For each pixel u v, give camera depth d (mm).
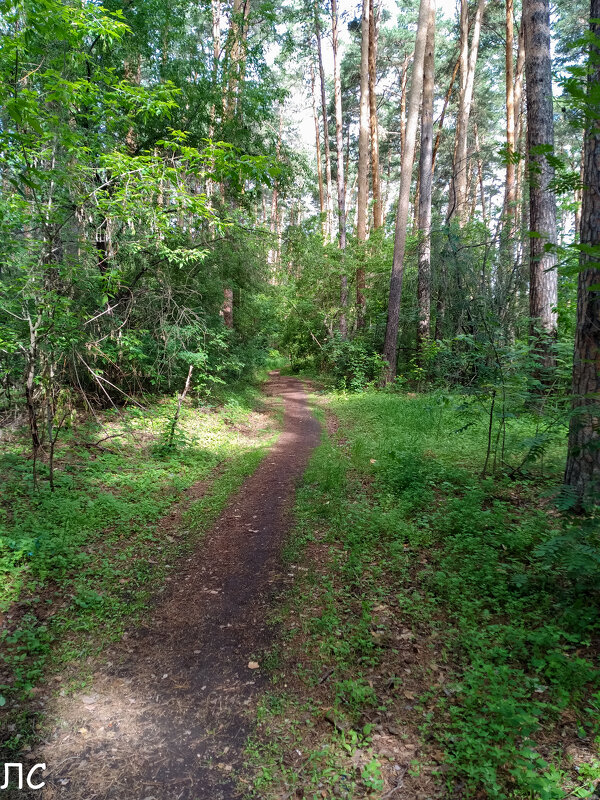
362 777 2531
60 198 7102
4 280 6914
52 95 5047
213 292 13195
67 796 2541
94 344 8453
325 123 26797
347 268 20953
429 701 3012
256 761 2742
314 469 7848
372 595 4219
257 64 13633
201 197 7848
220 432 11102
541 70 9094
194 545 5523
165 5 11203
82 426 9312
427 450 8312
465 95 19609
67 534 5285
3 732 2914
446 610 3885
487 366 7094
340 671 3361
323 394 18812
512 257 9688
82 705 3168
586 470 4621
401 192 16234
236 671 3486
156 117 11258
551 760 2471
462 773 2512
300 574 4719
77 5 5277
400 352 20156
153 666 3555
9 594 4172
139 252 9891
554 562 3990
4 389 8492
